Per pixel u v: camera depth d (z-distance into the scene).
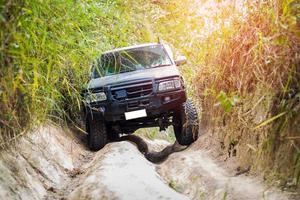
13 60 3.85
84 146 8.48
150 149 9.71
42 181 5.28
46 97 4.88
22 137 5.45
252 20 5.13
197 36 7.71
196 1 7.49
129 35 8.17
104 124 8.01
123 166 5.71
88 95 7.54
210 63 7.09
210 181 5.07
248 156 5.16
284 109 4.20
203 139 7.12
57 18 4.45
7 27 3.41
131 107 7.48
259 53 4.62
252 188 4.50
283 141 4.34
